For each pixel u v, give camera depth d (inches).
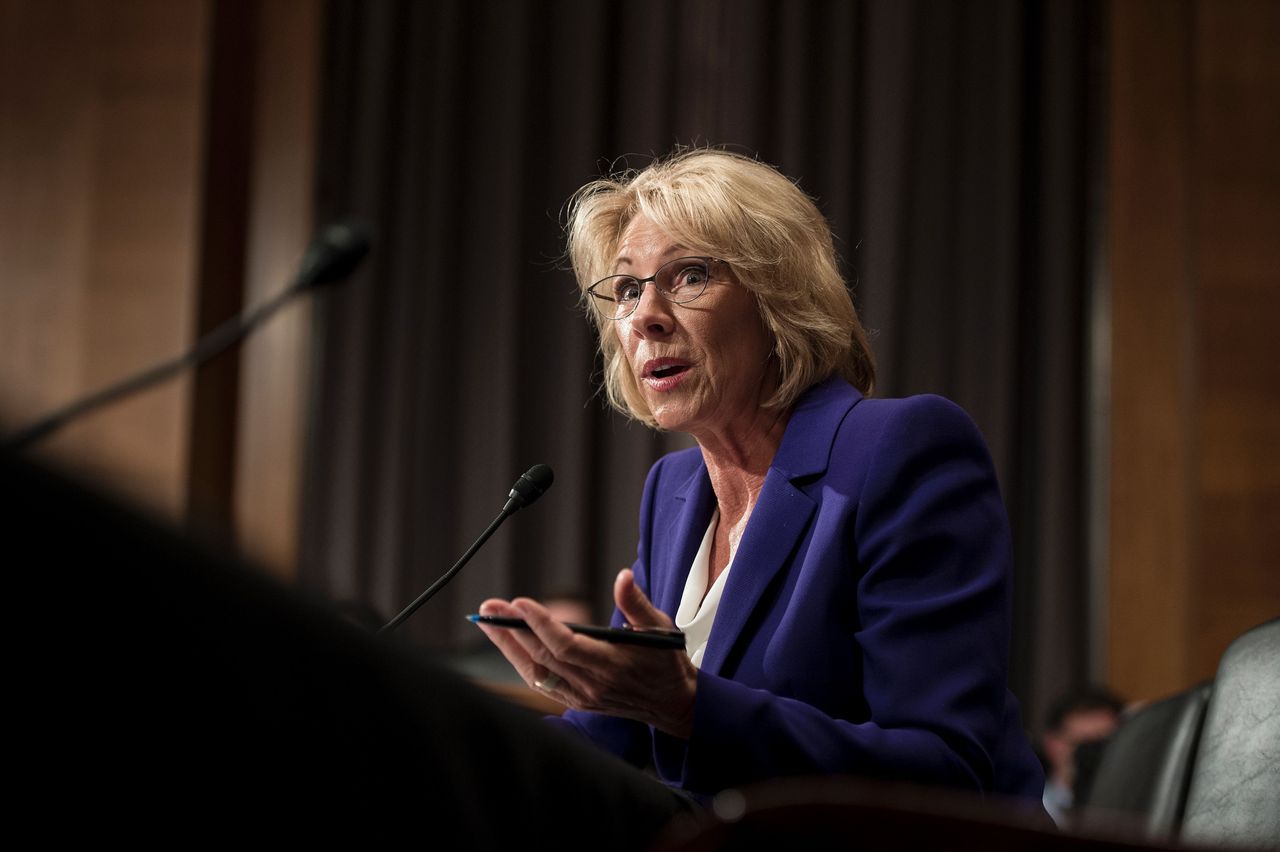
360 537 263.4
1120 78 259.8
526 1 268.1
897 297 250.4
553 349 263.0
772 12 260.8
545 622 49.6
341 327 268.7
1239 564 249.3
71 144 278.2
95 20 280.8
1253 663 65.4
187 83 276.1
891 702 61.3
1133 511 253.0
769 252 77.2
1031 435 251.6
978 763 59.7
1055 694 243.8
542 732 27.9
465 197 267.6
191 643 16.9
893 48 256.5
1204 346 253.1
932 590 64.9
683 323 76.9
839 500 70.1
